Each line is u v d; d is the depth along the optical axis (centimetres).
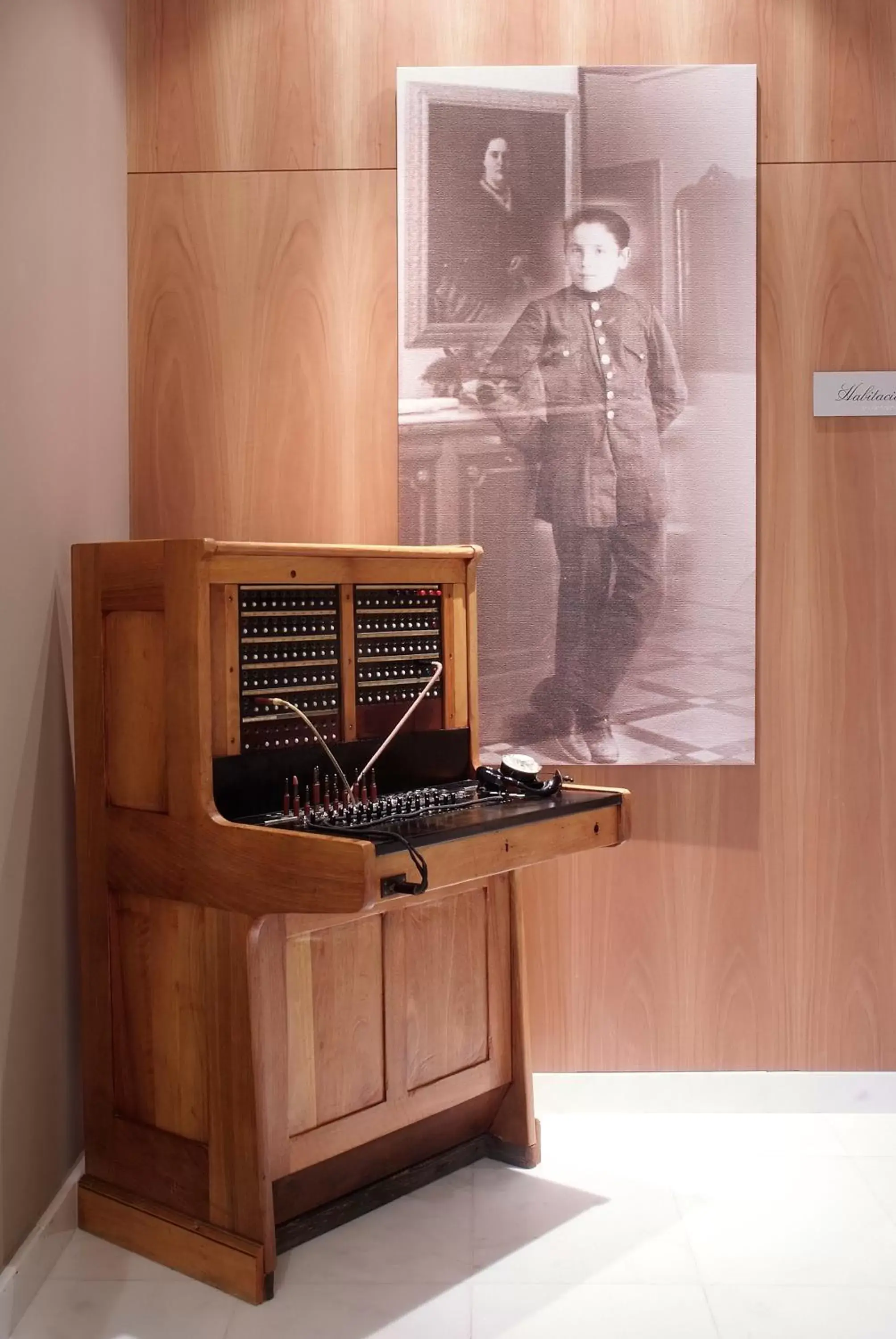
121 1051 302
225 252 370
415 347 367
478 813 298
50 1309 271
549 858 304
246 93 368
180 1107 290
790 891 372
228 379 371
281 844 267
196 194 369
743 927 373
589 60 365
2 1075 273
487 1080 333
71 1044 318
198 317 370
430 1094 317
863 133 365
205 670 279
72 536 320
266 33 367
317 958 290
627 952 375
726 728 369
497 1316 265
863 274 366
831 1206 312
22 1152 283
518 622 371
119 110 362
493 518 369
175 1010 290
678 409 366
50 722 305
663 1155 344
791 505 369
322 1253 292
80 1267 289
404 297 367
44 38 301
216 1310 270
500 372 367
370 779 317
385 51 367
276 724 298
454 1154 335
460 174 365
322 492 372
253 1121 274
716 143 362
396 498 372
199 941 284
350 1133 297
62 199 314
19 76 286
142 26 368
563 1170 335
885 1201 315
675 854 373
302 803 300
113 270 357
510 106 364
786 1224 303
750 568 367
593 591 370
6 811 277
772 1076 373
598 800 319
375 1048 304
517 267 366
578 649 371
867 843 372
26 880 288
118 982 302
